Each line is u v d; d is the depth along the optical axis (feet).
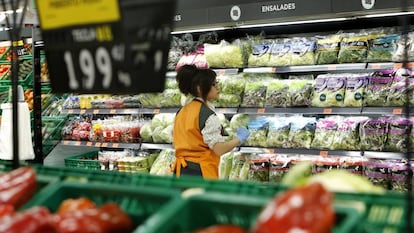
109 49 5.14
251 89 14.97
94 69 5.29
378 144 13.16
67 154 20.27
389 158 13.03
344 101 13.78
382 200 3.84
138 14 4.91
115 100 17.37
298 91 14.30
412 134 12.82
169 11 4.75
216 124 12.03
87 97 18.01
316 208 3.03
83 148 20.53
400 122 12.91
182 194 3.98
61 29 5.44
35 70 17.97
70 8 5.33
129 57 5.02
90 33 5.23
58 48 5.50
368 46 13.60
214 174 12.21
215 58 15.39
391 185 12.96
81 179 4.99
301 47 14.43
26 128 16.65
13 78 5.69
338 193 4.01
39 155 18.17
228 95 15.08
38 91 18.13
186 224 3.67
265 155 14.64
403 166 12.87
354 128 13.58
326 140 13.88
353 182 4.41
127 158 17.04
